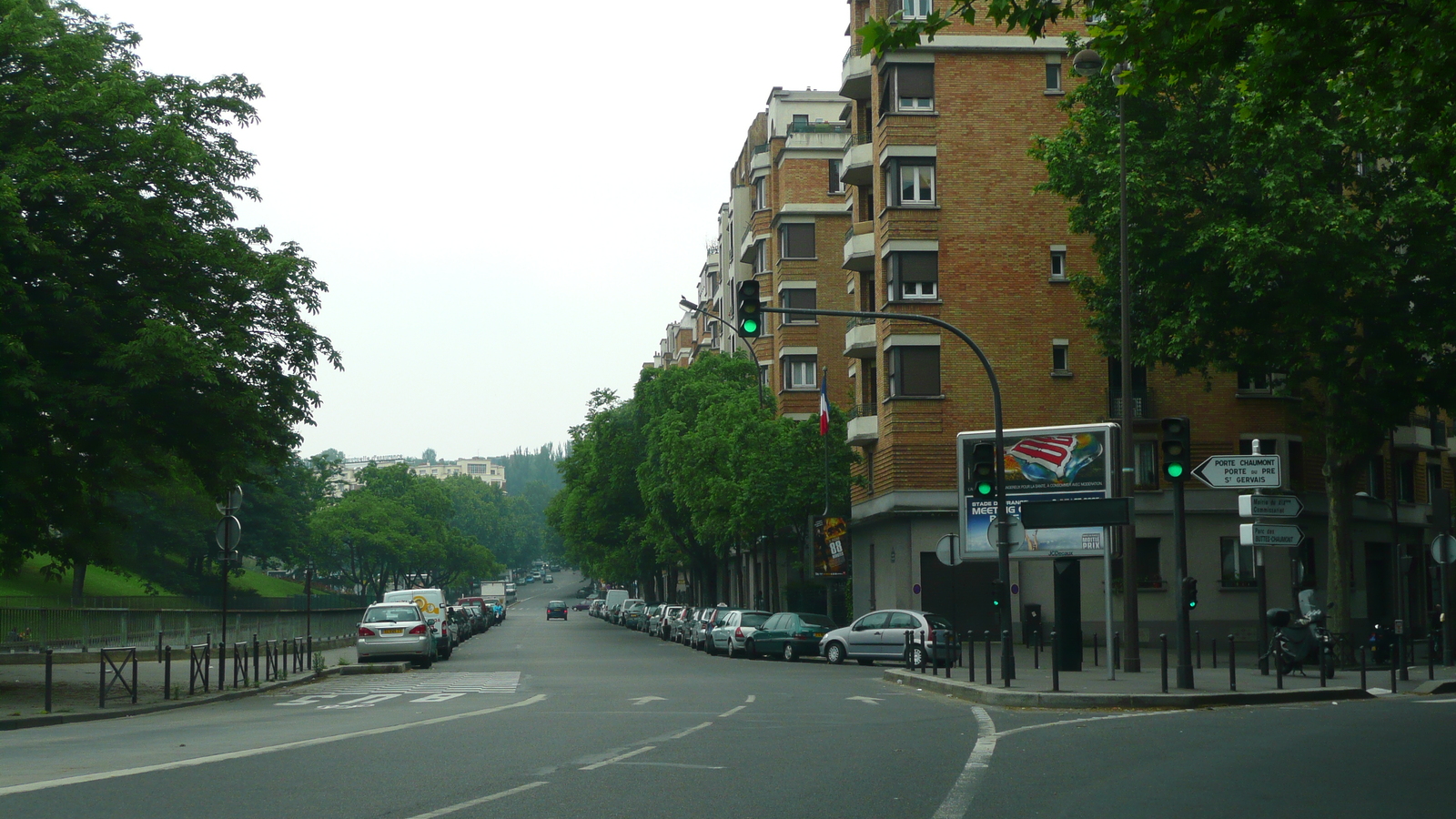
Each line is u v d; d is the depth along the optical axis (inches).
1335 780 454.3
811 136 2549.2
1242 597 1736.0
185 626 1815.9
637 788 428.8
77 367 900.0
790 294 2522.1
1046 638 1718.8
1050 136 1787.6
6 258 853.2
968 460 1235.9
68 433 909.2
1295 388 1293.1
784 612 1654.8
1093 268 1775.3
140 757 521.3
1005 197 1779.0
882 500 1833.2
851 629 1471.5
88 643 1589.6
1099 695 784.9
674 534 2728.8
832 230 2541.8
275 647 1143.6
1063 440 1205.1
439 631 1679.4
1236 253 1168.2
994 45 1793.8
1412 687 924.0
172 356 856.9
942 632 1385.3
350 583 5866.1
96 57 952.3
